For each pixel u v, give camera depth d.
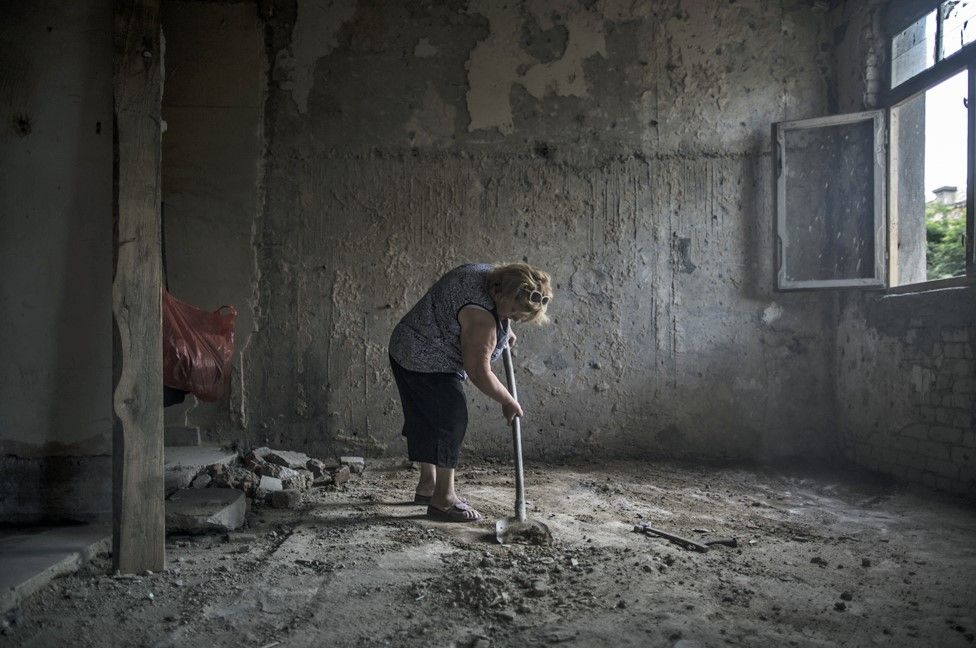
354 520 3.47
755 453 5.38
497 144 5.41
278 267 5.34
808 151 5.36
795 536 3.21
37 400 2.96
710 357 5.41
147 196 2.62
